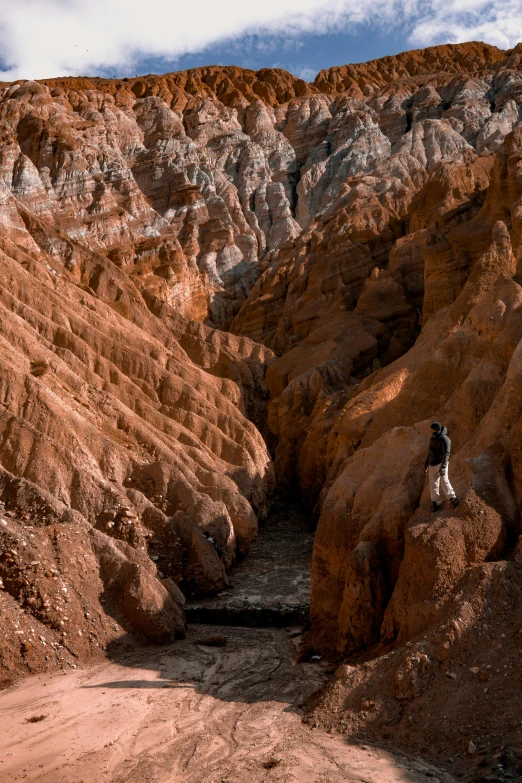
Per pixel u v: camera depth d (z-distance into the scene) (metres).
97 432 28.05
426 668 12.57
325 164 79.69
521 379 16.44
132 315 44.66
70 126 70.31
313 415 37.62
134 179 69.81
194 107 88.25
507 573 13.29
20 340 32.00
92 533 20.27
